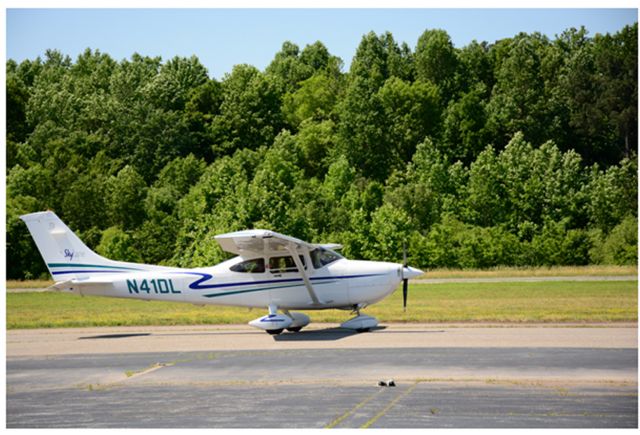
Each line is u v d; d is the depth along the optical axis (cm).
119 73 13375
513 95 11056
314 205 7912
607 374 1625
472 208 8512
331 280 2341
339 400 1470
